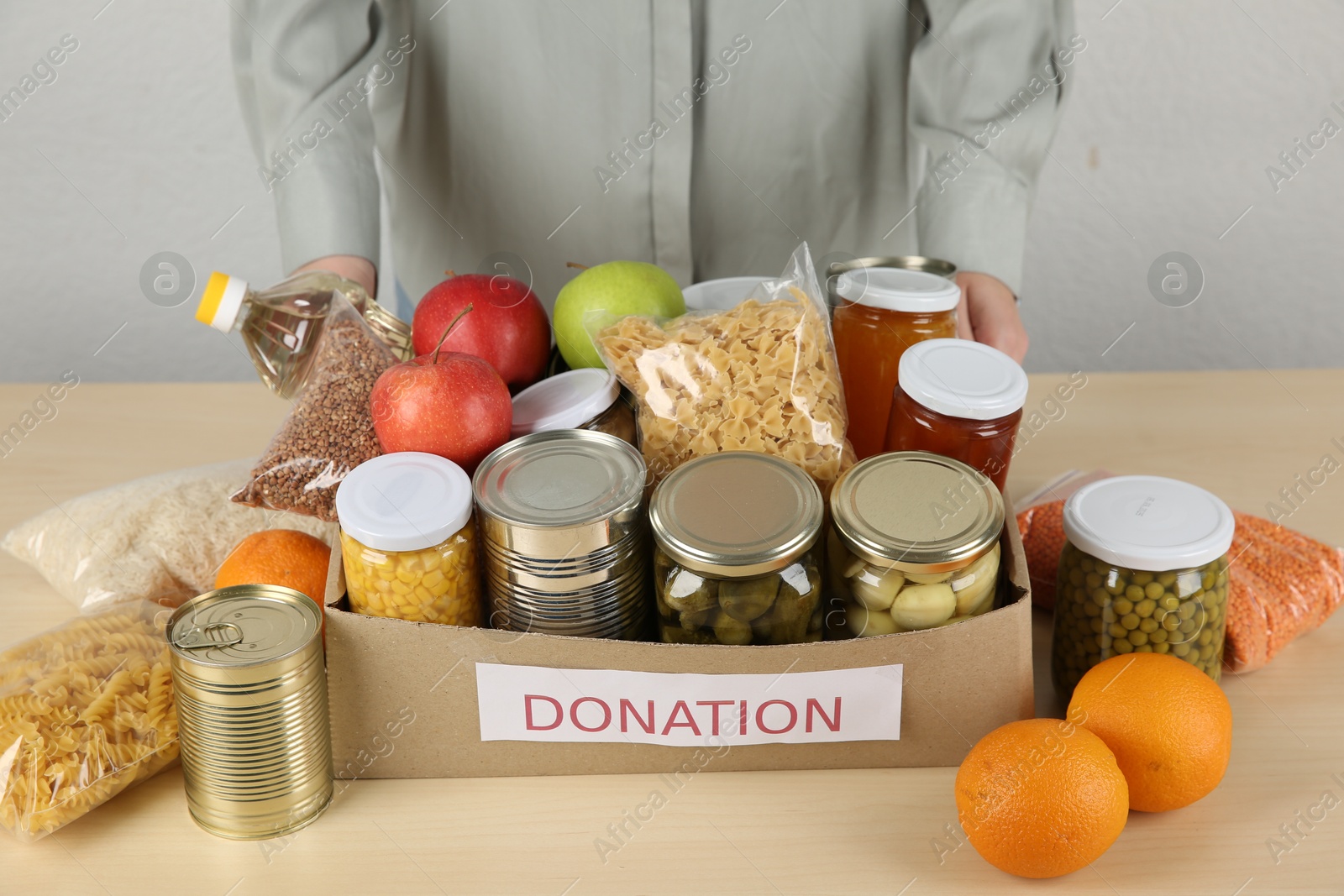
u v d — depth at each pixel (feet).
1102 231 6.15
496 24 3.81
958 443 2.49
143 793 2.42
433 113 4.11
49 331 6.22
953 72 3.65
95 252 6.02
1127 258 6.20
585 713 2.35
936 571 2.21
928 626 2.29
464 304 2.83
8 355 6.25
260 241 6.10
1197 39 5.60
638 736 2.39
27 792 2.23
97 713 2.33
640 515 2.39
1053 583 2.87
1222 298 6.23
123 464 3.72
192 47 5.53
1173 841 2.23
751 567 2.17
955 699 2.35
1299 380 4.16
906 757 2.44
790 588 2.23
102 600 2.79
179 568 2.92
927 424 2.51
